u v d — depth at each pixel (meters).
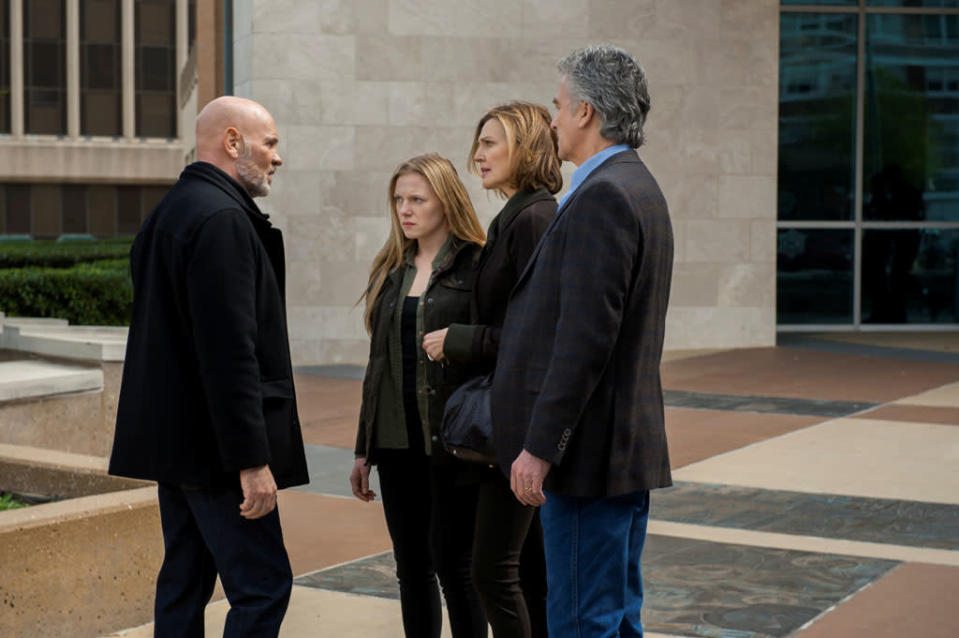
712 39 18.95
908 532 8.00
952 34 21.83
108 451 10.62
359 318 18.30
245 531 4.76
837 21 21.66
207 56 22.31
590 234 4.02
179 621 5.00
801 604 6.46
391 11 18.03
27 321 15.90
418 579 5.32
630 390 4.15
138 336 4.78
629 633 4.45
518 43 18.34
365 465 5.37
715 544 7.74
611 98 4.23
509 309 4.40
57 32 68.69
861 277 22.05
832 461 10.42
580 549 4.20
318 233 18.11
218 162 4.90
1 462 7.74
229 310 4.53
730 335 19.41
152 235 4.76
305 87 17.92
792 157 21.78
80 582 6.12
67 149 67.94
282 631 6.24
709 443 11.34
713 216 19.20
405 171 5.20
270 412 4.78
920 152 21.94
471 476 4.79
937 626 6.07
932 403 13.59
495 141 4.96
